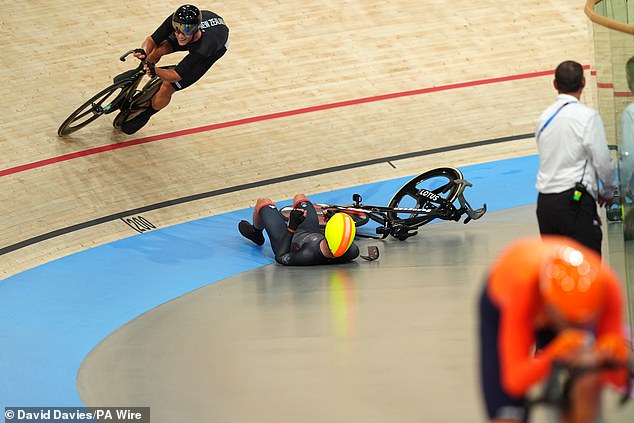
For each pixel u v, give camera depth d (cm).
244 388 1891
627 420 1588
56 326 2423
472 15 4516
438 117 3859
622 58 1816
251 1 4547
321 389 1850
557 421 1102
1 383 2081
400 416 1705
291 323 2239
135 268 2834
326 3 4559
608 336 1062
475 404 1731
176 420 1781
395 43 4300
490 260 2628
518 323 1065
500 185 3397
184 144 3619
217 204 3328
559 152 1878
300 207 2850
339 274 2628
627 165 1841
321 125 3791
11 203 3153
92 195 3275
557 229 1911
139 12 4328
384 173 3531
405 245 2884
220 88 3959
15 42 4038
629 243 1875
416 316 2212
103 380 2036
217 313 2384
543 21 4478
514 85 4056
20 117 3588
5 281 2748
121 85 3188
